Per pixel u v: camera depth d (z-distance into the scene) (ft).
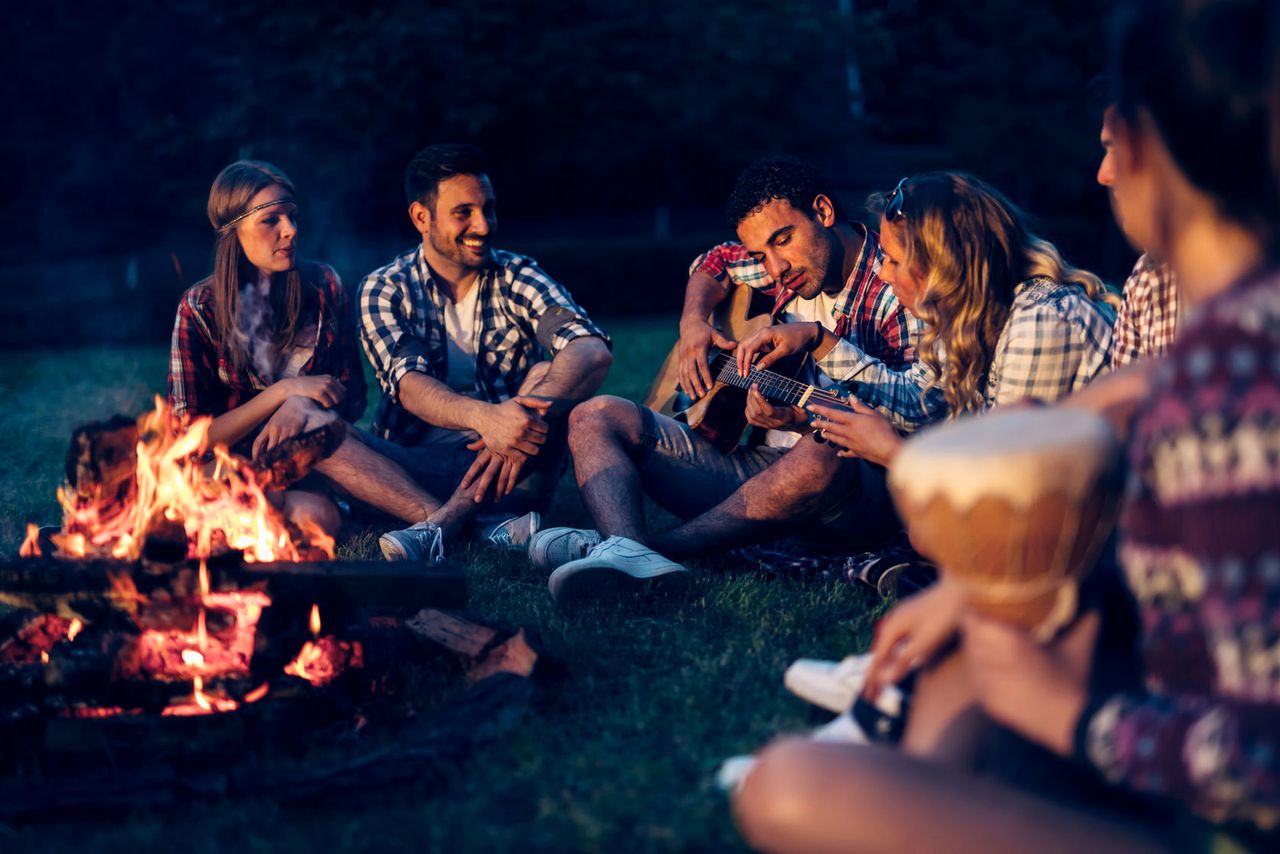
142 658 8.30
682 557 12.07
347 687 8.95
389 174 72.64
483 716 8.34
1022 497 4.86
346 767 7.60
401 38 66.90
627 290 65.67
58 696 8.07
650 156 86.38
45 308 49.70
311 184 70.03
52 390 30.45
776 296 14.19
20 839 7.04
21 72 74.02
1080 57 74.49
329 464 13.42
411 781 7.58
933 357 10.73
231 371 14.15
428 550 12.34
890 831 4.96
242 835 7.06
